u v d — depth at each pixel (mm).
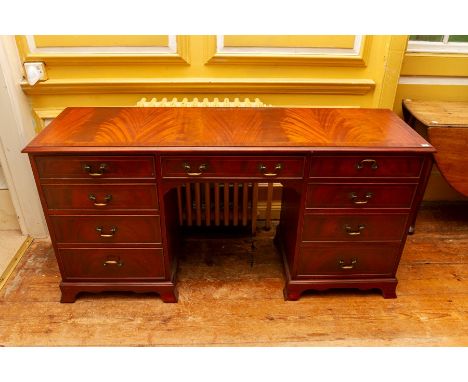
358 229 1649
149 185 1518
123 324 1659
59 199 1540
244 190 2053
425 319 1705
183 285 1878
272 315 1717
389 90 2066
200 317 1699
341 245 1688
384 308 1763
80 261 1687
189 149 1427
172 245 1823
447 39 2213
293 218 1732
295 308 1756
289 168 1499
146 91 2045
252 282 1907
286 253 1911
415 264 2025
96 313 1712
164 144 1451
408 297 1822
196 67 2020
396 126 1679
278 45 1980
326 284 1773
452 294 1841
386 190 1563
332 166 1500
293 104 2139
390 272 1770
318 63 2018
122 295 1812
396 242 1688
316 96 2115
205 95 2092
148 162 1468
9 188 2049
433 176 2512
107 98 2057
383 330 1648
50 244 2150
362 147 1461
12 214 2213
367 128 1645
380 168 1513
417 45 2197
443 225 2361
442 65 2184
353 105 2146
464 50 2205
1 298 1777
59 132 1542
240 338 1603
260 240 2229
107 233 1621
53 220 1586
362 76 2072
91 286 1736
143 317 1695
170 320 1684
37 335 1600
